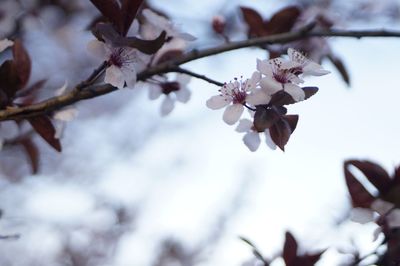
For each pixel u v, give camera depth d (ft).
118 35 1.35
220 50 1.51
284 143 1.33
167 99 1.58
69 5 2.33
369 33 1.54
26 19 2.05
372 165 1.43
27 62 1.48
